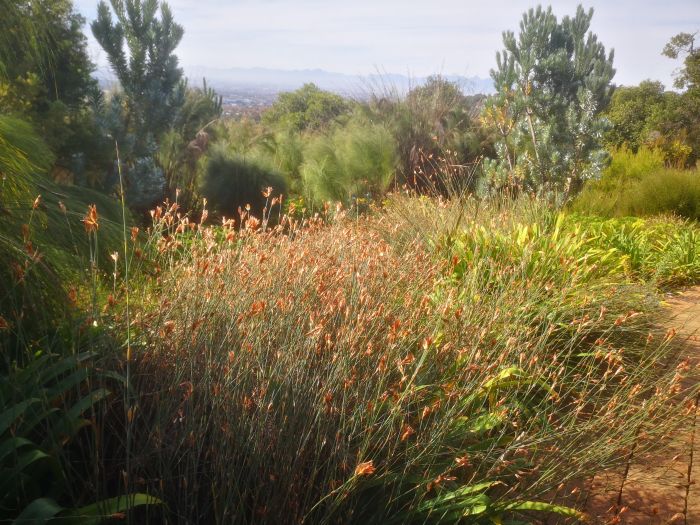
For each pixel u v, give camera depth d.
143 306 3.01
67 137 7.12
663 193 10.65
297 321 2.98
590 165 9.38
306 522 2.33
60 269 2.99
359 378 2.79
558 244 5.62
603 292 5.00
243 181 9.84
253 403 2.46
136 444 2.35
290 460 2.27
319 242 4.24
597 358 4.31
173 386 2.44
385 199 9.47
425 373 2.99
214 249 3.83
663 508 2.96
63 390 2.31
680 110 25.44
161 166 9.85
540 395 3.72
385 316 3.15
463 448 2.77
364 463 2.13
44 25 3.52
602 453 2.88
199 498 2.33
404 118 13.01
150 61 9.70
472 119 13.54
